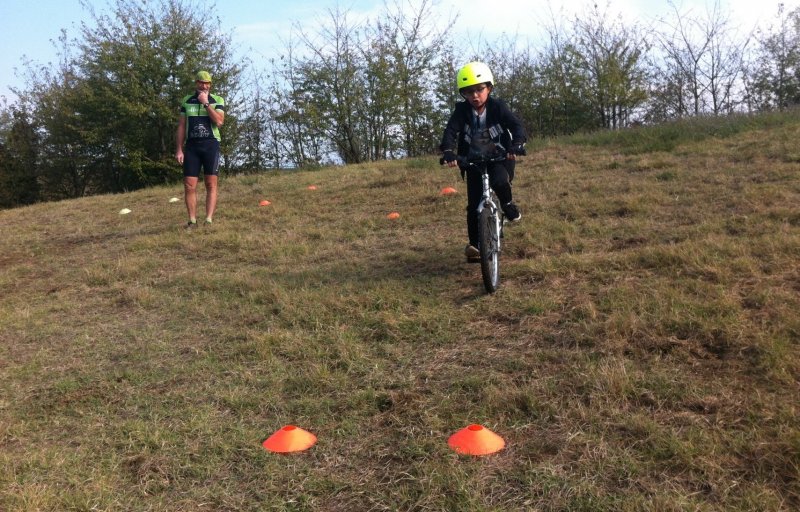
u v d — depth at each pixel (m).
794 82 24.69
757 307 3.93
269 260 6.76
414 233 7.25
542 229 6.41
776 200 6.25
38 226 10.19
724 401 3.06
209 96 8.67
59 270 7.23
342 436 3.22
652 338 3.69
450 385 3.59
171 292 5.95
